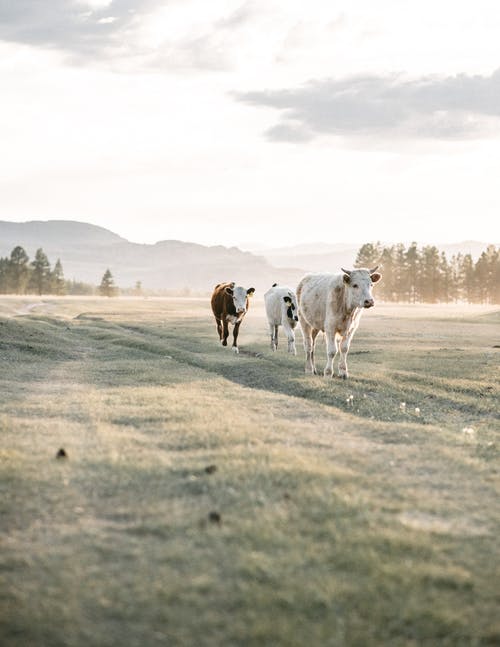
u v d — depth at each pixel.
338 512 6.79
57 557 5.66
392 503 7.25
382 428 11.73
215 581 5.27
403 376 18.98
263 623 4.69
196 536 6.13
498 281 152.12
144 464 8.51
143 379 18.19
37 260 177.50
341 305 17.97
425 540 6.14
